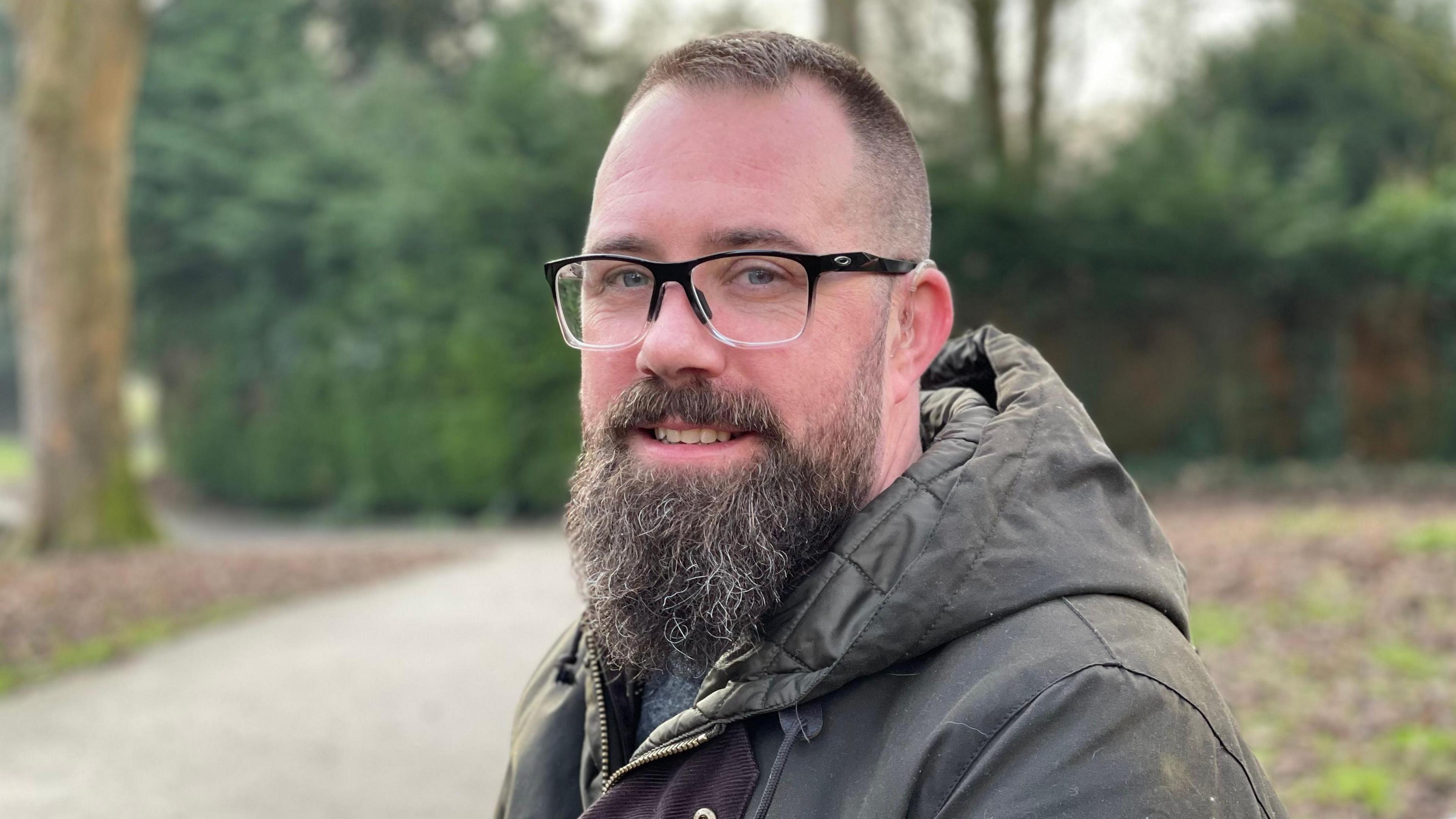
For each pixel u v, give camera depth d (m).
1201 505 14.97
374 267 19.88
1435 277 17.94
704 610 1.15
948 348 1.53
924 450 1.47
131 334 23.41
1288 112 23.16
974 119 18.64
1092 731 0.95
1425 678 5.46
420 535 17.23
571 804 1.40
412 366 18.67
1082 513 1.12
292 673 6.78
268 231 20.78
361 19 25.19
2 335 35.00
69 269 12.93
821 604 1.11
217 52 21.61
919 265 1.30
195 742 5.34
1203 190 18.00
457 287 18.53
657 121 1.25
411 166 19.25
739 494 1.17
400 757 5.11
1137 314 19.41
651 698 1.37
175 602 9.00
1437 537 8.50
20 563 11.83
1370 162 22.91
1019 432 1.16
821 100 1.25
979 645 1.04
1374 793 3.98
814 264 1.19
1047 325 19.19
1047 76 18.77
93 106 12.81
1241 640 6.43
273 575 10.67
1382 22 17.64
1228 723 1.02
